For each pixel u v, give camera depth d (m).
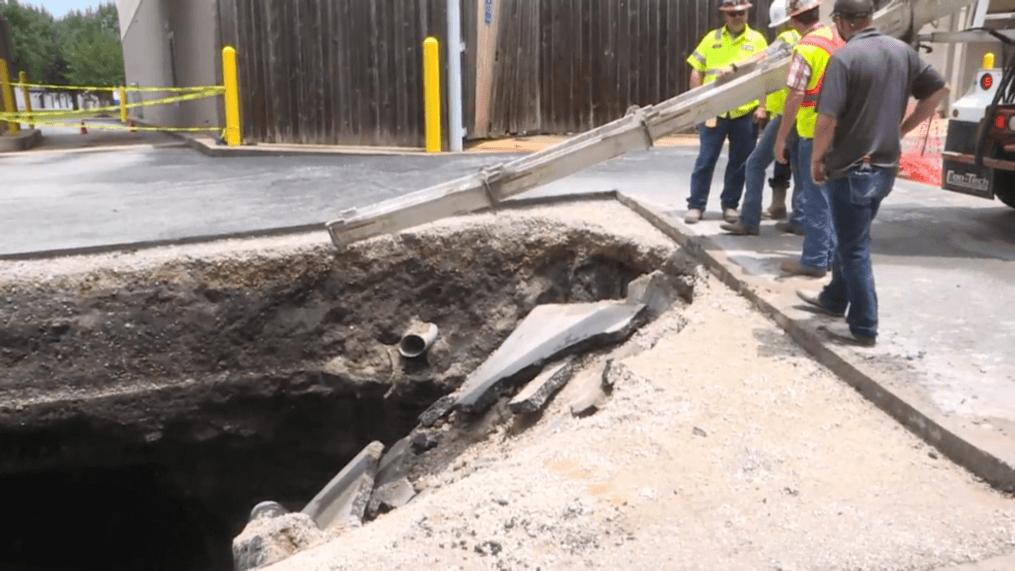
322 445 8.26
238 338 7.66
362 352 8.00
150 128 15.29
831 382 4.84
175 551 8.95
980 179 7.49
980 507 3.60
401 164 11.99
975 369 4.71
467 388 7.36
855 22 4.70
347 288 7.94
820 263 6.21
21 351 7.07
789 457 4.11
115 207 9.14
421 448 7.14
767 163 7.19
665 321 6.45
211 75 15.07
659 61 14.78
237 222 8.31
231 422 7.83
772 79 6.14
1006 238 7.51
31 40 39.03
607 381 5.46
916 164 11.37
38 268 7.18
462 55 13.16
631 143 6.31
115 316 7.28
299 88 13.54
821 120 4.64
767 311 5.80
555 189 9.50
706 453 4.20
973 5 7.30
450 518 3.80
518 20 14.59
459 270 8.16
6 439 7.24
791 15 6.07
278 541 5.01
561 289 8.20
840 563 3.28
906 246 7.29
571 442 4.48
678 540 3.51
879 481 3.85
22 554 8.68
